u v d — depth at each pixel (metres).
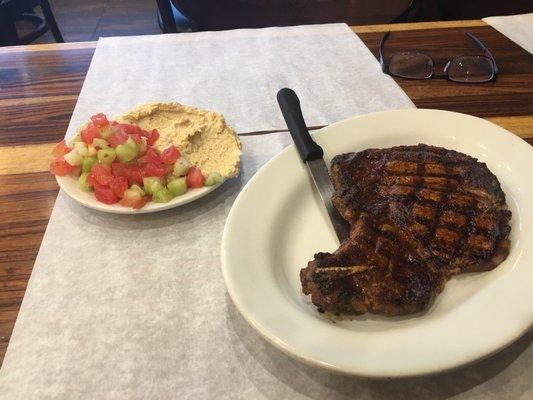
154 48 1.46
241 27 1.94
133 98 1.23
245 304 0.62
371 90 1.22
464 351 0.55
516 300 0.61
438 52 1.36
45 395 0.61
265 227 0.77
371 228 0.70
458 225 0.71
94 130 0.89
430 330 0.59
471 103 1.14
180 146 0.92
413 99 1.17
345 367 0.54
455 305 0.65
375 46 1.42
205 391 0.61
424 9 2.00
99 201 0.85
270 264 0.72
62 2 4.05
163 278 0.76
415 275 0.65
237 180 0.95
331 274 0.65
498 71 1.25
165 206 0.83
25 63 1.41
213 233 0.84
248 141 1.05
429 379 0.61
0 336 0.69
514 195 0.80
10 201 0.93
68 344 0.67
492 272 0.69
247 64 1.36
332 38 1.47
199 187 0.87
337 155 0.88
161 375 0.63
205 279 0.76
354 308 0.65
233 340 0.67
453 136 0.92
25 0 2.43
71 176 0.91
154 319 0.70
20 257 0.81
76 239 0.84
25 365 0.65
